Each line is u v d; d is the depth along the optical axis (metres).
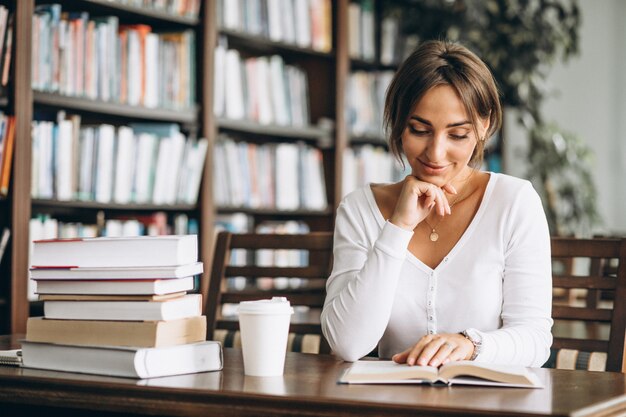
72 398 1.44
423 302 1.80
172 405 1.36
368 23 4.89
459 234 1.83
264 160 4.16
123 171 3.41
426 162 1.71
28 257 3.04
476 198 1.85
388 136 1.81
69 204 3.20
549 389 1.36
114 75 3.38
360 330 1.68
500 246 1.80
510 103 5.29
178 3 3.65
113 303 1.51
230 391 1.33
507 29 5.06
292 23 4.34
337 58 4.55
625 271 1.86
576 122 6.59
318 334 2.12
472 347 1.57
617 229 6.72
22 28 3.00
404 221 1.69
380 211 1.90
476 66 1.71
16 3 2.99
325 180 4.57
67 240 1.57
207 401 1.34
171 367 1.49
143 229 3.55
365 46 4.86
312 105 4.62
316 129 4.45
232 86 3.96
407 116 1.71
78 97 3.22
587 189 6.01
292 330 2.14
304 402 1.28
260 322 1.48
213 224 3.79
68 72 3.20
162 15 3.56
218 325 2.22
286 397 1.29
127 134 3.41
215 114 3.82
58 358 1.55
